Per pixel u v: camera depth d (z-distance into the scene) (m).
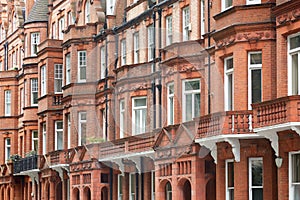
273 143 31.89
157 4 42.72
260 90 33.69
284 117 30.05
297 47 31.23
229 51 34.47
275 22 33.16
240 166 34.09
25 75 70.62
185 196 30.98
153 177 24.16
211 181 35.09
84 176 44.25
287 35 31.72
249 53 33.94
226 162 35.31
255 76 33.88
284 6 31.44
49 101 63.47
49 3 68.94
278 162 31.80
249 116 33.28
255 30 33.56
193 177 30.52
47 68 63.81
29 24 70.19
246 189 34.03
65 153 52.69
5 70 79.31
